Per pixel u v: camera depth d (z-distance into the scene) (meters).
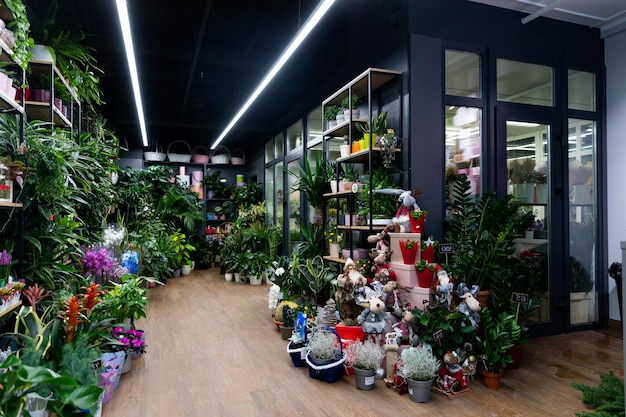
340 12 4.53
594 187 3.89
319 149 5.36
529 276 3.05
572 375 2.69
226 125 6.54
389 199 3.39
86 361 1.88
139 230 6.05
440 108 3.36
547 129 3.73
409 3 3.29
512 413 2.18
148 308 4.52
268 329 3.71
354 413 2.18
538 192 3.69
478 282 3.02
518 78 3.68
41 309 2.45
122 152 7.58
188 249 7.30
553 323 3.64
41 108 2.87
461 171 3.48
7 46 2.20
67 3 4.16
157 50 5.05
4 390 1.06
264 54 5.48
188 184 8.02
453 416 2.14
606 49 3.93
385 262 3.06
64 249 2.68
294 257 4.46
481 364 2.79
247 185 8.09
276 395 2.39
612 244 3.83
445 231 3.36
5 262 1.89
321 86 4.99
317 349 2.64
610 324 3.81
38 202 2.35
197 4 4.39
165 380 2.60
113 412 2.19
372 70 3.30
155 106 7.32
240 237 6.44
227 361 2.93
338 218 3.93
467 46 3.46
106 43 4.70
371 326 2.70
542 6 3.56
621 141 3.77
